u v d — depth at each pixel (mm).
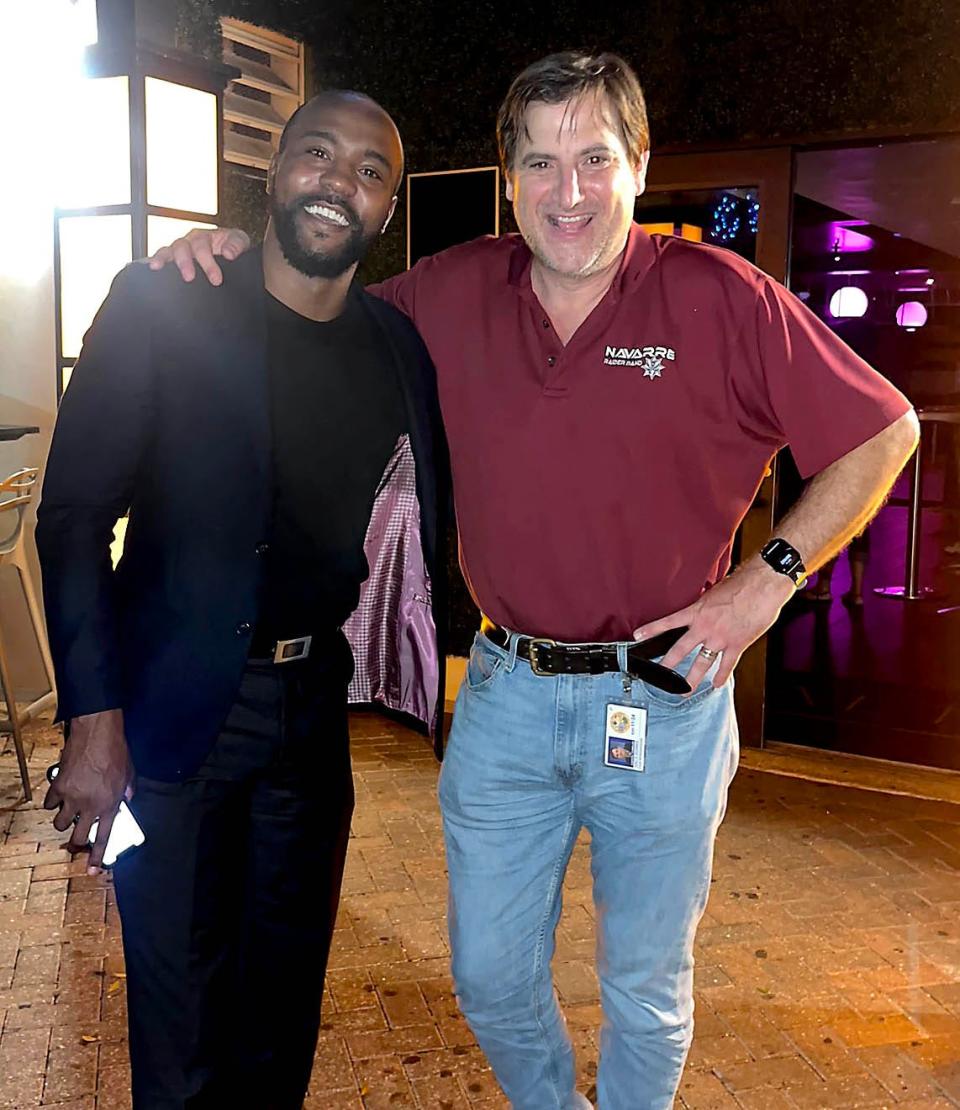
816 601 7098
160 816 1715
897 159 4109
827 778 4012
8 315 4500
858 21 3695
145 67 3500
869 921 2980
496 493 1749
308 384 1725
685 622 1651
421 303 1881
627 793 1728
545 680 1745
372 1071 2338
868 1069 2350
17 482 3953
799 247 7949
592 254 1616
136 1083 1773
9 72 4270
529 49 4207
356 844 3412
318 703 1826
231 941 1817
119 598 1729
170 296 1637
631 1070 1781
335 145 1633
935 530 8281
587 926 2930
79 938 2826
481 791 1793
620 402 1671
